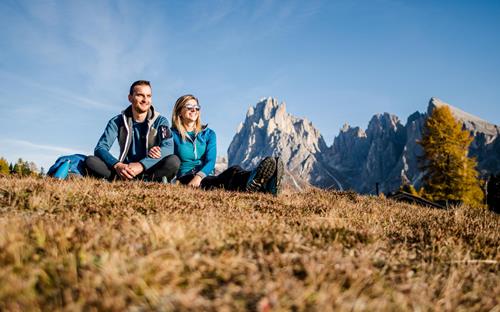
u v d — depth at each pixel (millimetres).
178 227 2881
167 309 1706
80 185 5445
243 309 1745
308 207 5652
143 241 2672
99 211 3977
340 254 2732
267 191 7090
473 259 3359
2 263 2066
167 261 2174
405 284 2293
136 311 1704
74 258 2160
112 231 2838
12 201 4324
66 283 1927
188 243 2637
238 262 2322
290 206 5621
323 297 1866
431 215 6059
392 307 1925
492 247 3818
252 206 5203
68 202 4438
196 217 3754
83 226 2928
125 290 1837
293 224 3961
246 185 7133
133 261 2170
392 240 3832
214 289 2016
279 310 1736
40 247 2400
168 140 7934
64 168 7059
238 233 3141
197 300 1807
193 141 8586
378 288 2125
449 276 2539
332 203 6621
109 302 1680
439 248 3488
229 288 1964
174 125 8547
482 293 2420
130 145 8055
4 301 1675
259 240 2912
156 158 7531
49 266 2082
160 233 2791
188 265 2221
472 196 34156
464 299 2270
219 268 2211
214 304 1749
